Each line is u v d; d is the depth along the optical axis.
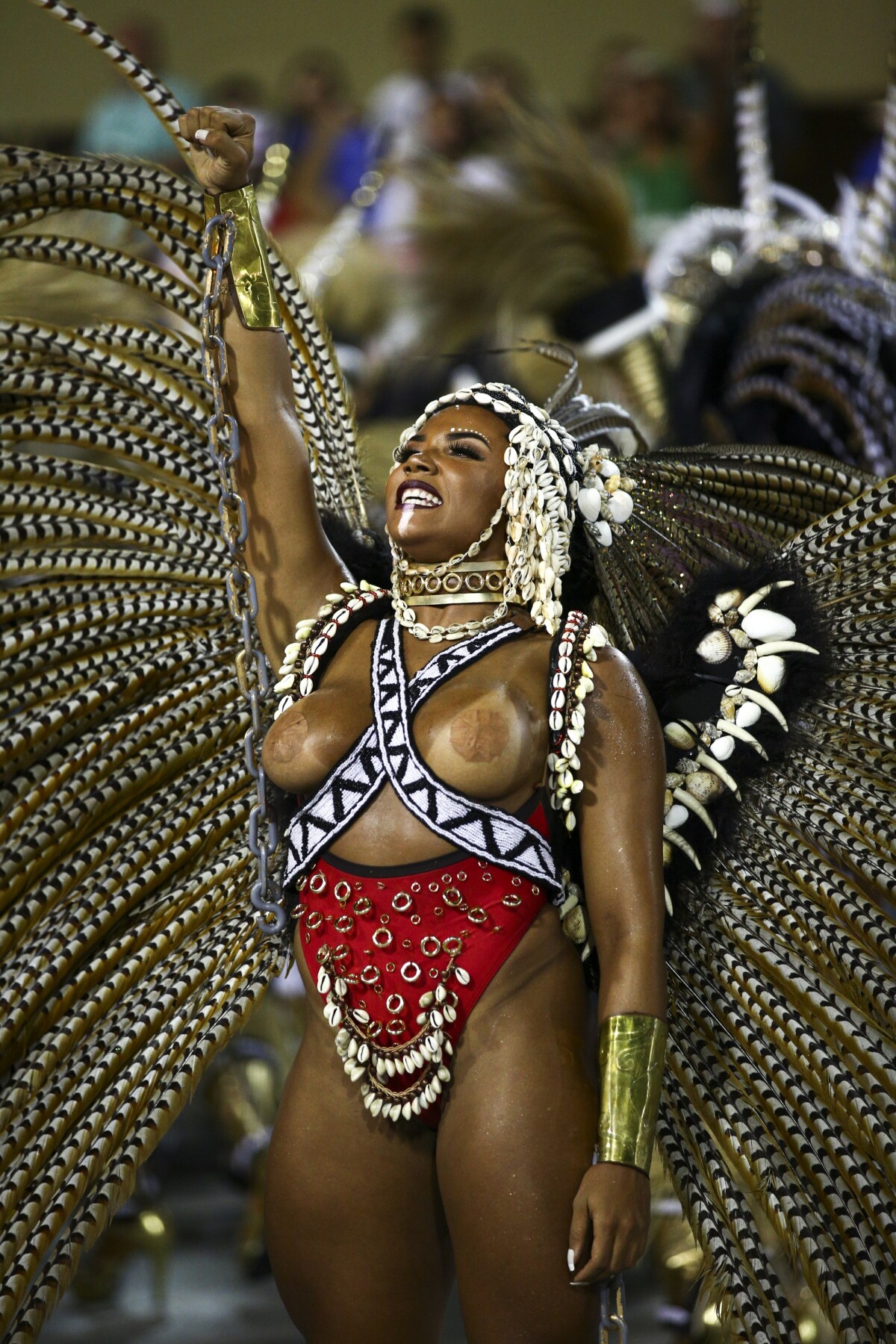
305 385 7.03
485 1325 5.36
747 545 7.00
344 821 5.52
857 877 6.35
